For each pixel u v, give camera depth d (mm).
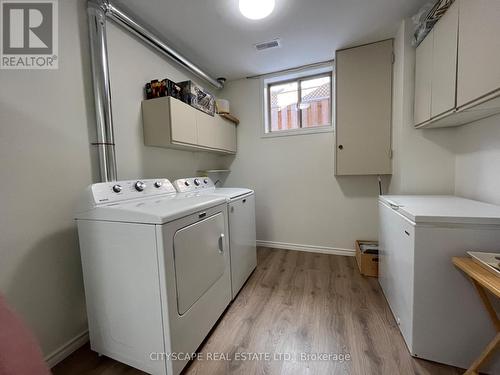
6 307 573
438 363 1154
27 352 536
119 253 1136
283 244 2977
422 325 1162
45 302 1232
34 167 1188
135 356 1159
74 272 1368
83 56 1423
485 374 1062
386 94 2195
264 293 1890
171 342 1066
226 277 1663
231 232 1763
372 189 2559
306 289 1936
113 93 1635
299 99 2863
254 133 3004
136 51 1821
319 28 1938
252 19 1784
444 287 1108
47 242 1243
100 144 1457
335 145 2395
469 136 1640
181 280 1146
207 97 2328
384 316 1541
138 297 1110
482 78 1081
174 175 2297
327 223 2762
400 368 1140
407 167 1906
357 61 2248
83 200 1223
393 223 1492
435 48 1508
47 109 1247
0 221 1065
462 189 1721
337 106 2352
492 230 1039
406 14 1778
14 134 1114
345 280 2074
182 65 2225
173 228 1093
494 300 1042
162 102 1795
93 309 1254
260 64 2580
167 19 1775
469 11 1166
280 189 2943
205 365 1200
